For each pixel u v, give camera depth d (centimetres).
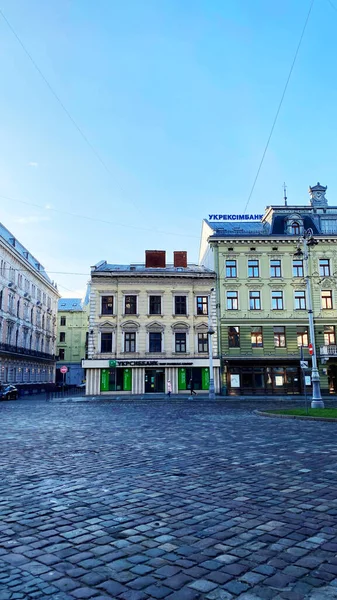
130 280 4112
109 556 401
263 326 4038
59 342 8275
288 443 1059
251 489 632
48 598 326
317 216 4262
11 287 5078
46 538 448
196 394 3975
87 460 862
